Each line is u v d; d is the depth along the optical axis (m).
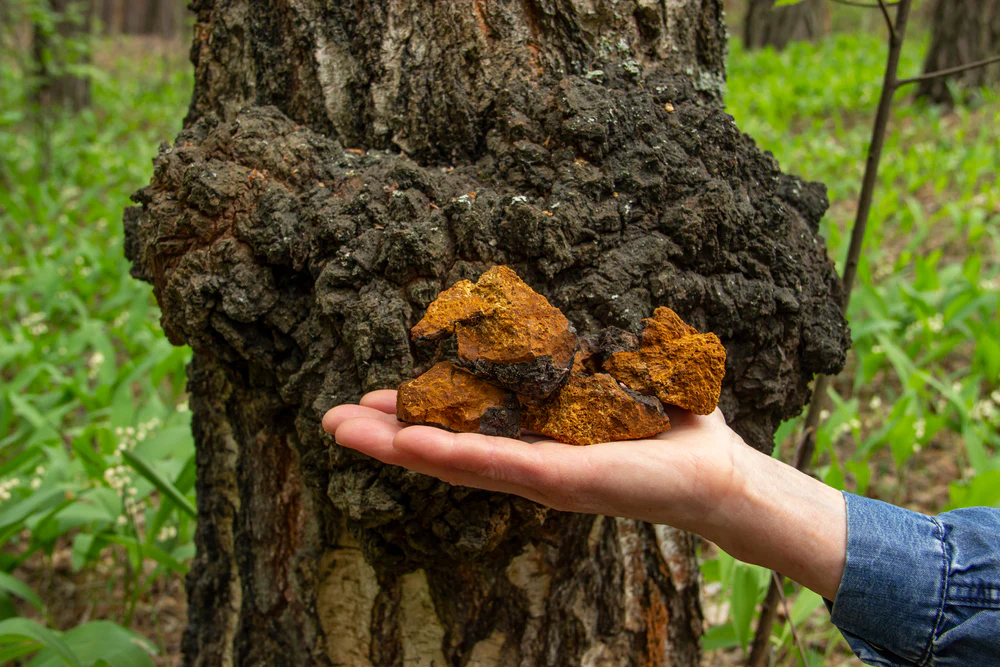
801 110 3.54
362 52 0.58
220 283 0.53
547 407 0.49
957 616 0.45
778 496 0.46
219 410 0.64
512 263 0.52
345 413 0.48
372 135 0.58
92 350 1.70
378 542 0.54
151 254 0.56
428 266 0.51
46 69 2.87
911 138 2.96
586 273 0.52
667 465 0.45
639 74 0.57
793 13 5.49
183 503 0.75
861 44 5.05
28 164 2.94
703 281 0.54
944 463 1.27
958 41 3.34
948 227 2.12
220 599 0.68
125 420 1.06
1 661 0.70
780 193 0.62
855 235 0.70
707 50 0.62
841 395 1.45
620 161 0.54
